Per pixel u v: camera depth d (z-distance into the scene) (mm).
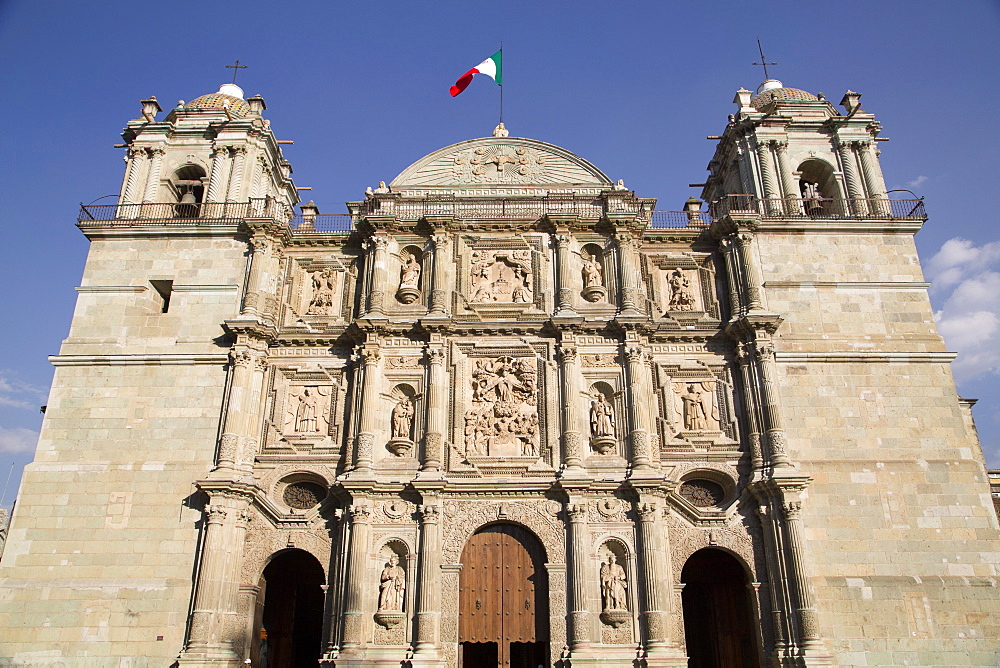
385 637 30859
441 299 36469
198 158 41281
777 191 39969
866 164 40594
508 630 31547
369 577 31562
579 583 31141
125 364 35469
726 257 37812
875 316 36500
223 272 37500
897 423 34344
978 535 32250
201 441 33969
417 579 31516
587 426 34500
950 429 34219
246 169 40656
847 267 37469
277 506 33406
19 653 30391
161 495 33000
